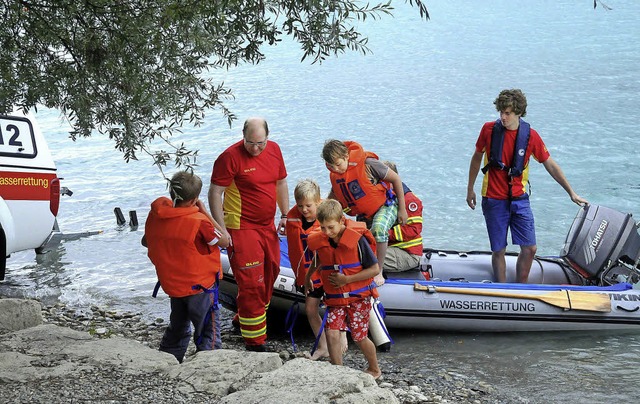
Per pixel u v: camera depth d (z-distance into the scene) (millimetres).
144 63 6074
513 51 26469
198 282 5324
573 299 7434
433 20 33406
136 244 10797
